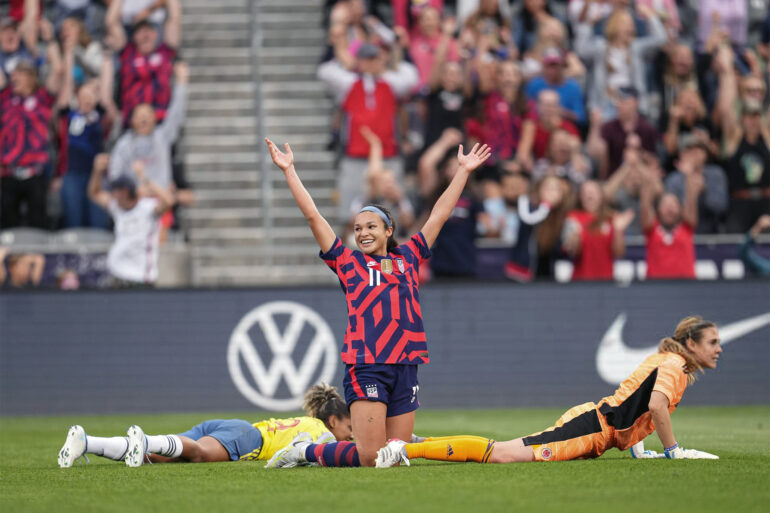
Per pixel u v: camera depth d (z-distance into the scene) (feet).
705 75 184.55
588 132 179.83
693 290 164.96
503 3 190.39
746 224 174.91
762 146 177.58
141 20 184.55
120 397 161.99
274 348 163.12
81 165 175.94
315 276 174.70
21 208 174.70
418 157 179.22
